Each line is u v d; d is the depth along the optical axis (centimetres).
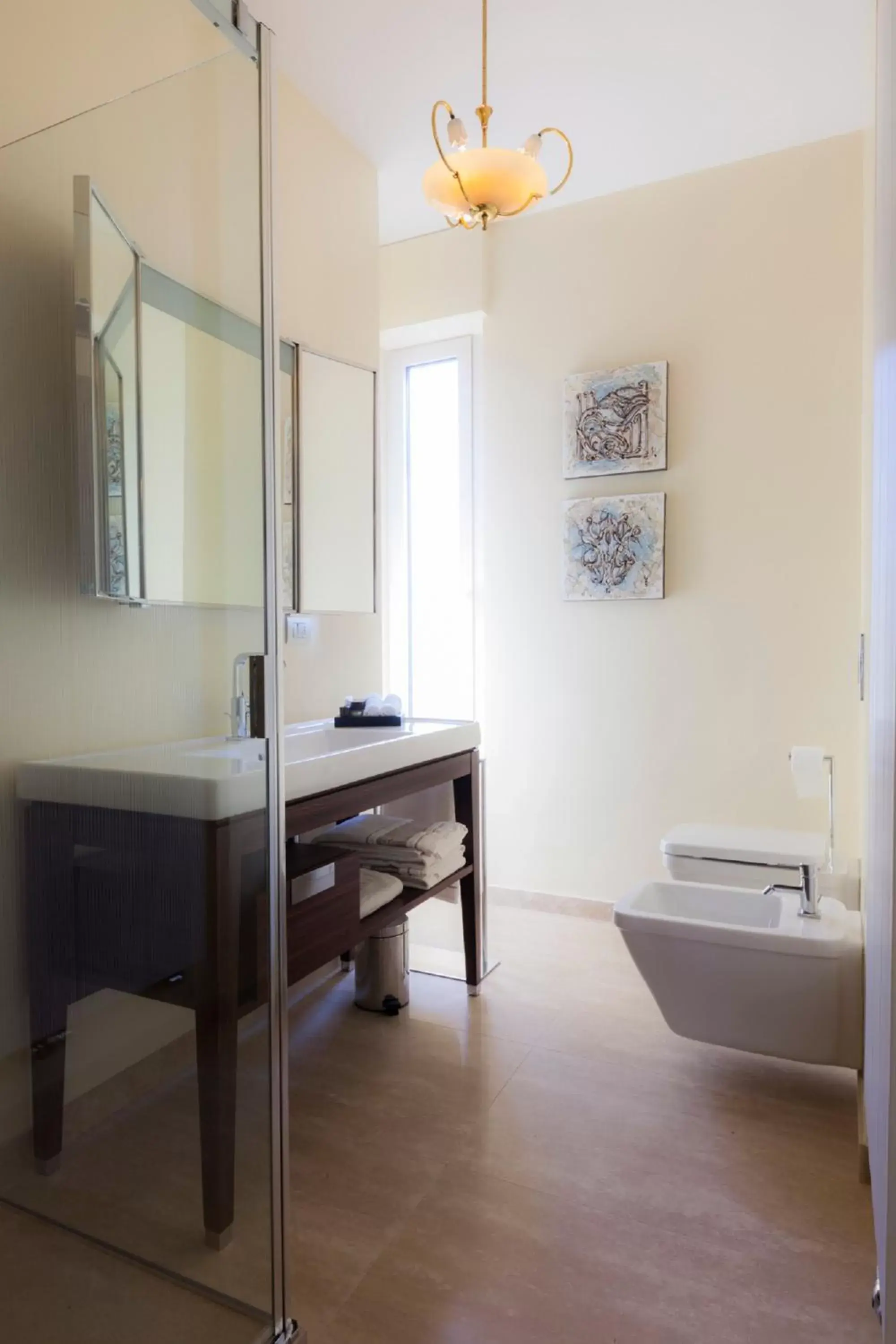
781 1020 184
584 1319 126
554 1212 151
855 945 175
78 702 133
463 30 215
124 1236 125
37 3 149
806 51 224
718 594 291
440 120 254
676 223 293
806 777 239
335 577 259
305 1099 189
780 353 280
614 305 304
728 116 256
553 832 321
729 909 212
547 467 319
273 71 129
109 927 132
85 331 133
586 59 227
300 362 245
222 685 132
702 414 291
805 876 194
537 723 323
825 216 272
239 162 130
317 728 243
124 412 133
